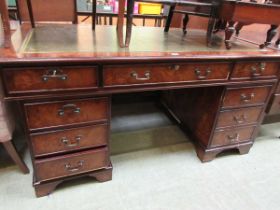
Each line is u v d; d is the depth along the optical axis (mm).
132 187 1259
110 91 966
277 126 1971
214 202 1213
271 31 1246
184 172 1395
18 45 927
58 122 991
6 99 828
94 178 1290
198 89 1502
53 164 1086
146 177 1334
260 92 1355
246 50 1215
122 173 1347
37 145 1013
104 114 1055
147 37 1324
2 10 843
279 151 1656
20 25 1361
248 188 1318
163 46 1139
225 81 1176
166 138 1708
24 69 796
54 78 850
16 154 1200
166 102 2045
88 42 1074
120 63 911
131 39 1222
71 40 1092
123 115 1996
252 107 1396
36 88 848
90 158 1150
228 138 1464
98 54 896
